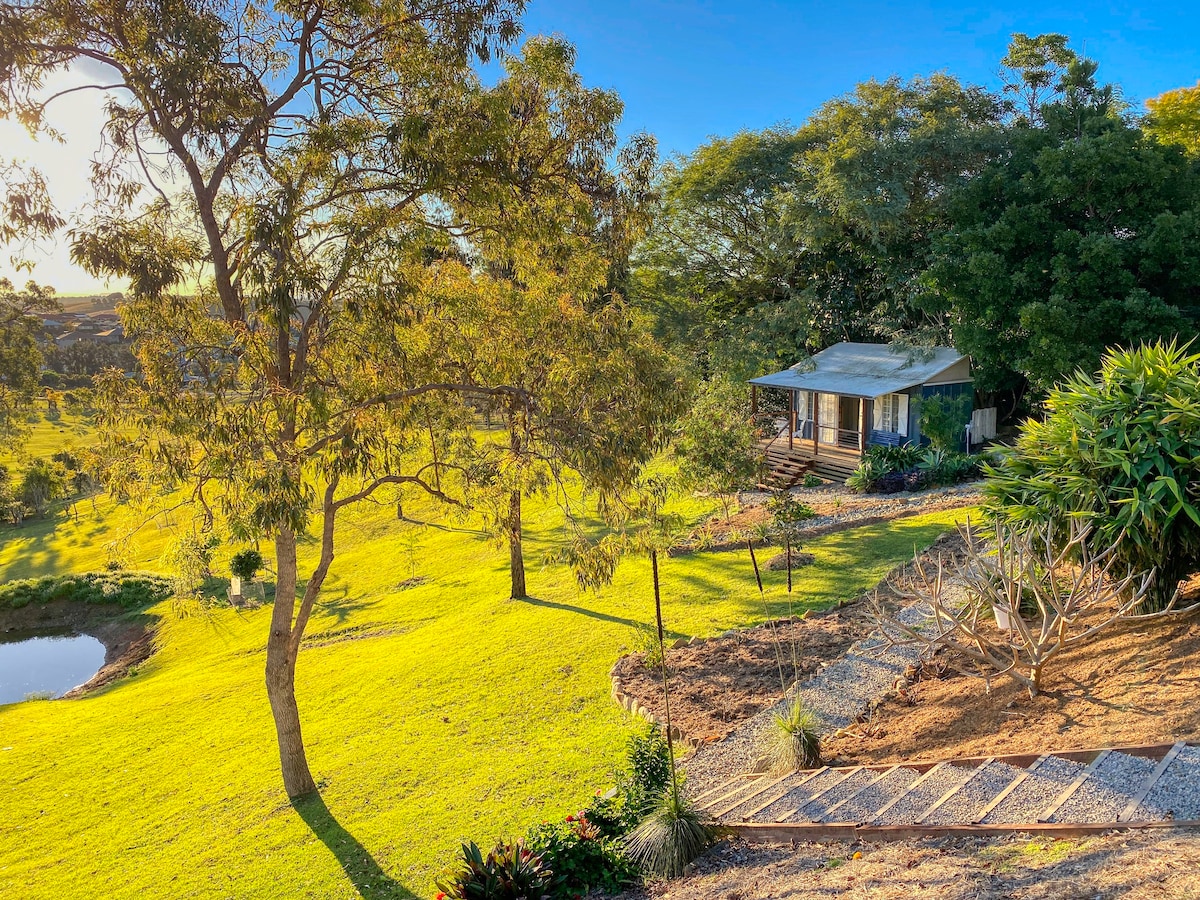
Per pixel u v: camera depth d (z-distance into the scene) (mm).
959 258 25984
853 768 7211
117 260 10883
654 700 11438
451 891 6594
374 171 11359
